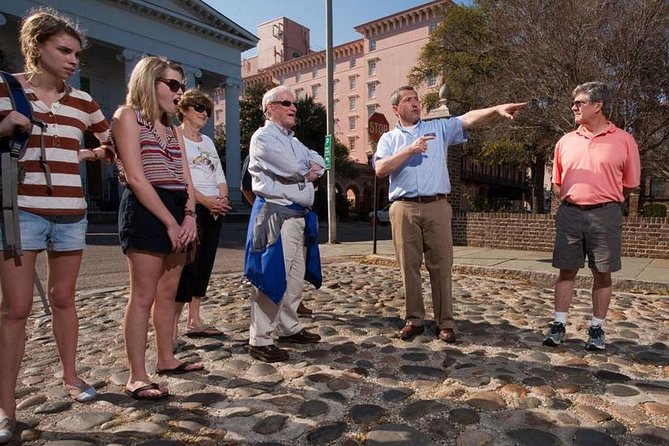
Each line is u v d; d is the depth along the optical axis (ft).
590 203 11.64
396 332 13.55
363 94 209.26
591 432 7.71
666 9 28.99
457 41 76.54
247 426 7.96
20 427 7.95
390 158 12.08
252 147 11.03
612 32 30.45
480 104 51.29
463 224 36.24
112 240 43.21
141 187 8.45
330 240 41.68
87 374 10.45
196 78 101.55
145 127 8.98
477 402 8.82
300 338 12.55
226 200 13.19
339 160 142.31
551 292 19.90
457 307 16.83
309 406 8.70
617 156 11.44
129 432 7.76
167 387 9.68
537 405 8.73
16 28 76.89
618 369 10.63
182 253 10.28
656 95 31.27
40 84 7.79
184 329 13.97
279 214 10.96
